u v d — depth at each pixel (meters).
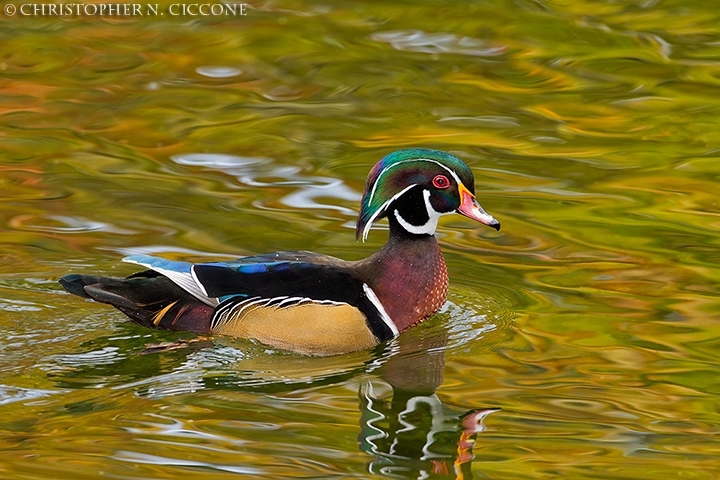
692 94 21.83
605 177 18.55
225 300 13.61
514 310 14.58
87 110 20.91
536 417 11.89
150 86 22.05
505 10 25.67
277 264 13.79
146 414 11.84
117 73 22.55
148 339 13.68
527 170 18.78
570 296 14.95
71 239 16.11
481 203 17.70
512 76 22.67
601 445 11.27
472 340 13.88
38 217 16.80
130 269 15.23
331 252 15.87
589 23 25.03
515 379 12.81
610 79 22.50
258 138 19.88
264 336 13.55
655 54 23.52
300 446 11.18
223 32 24.50
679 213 17.28
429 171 14.23
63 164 18.70
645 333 13.88
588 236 16.64
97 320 14.07
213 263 13.80
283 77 22.52
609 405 12.14
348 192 17.86
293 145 19.62
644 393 12.42
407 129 20.31
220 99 21.52
